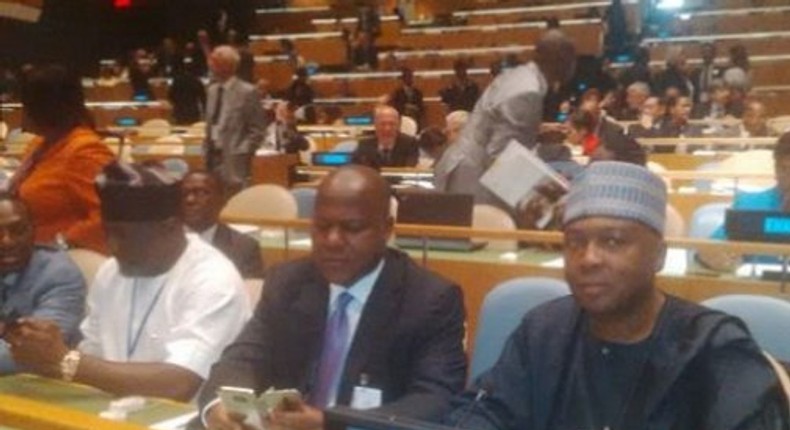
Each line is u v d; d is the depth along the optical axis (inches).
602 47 627.5
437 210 177.5
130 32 743.1
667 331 68.7
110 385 98.3
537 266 165.9
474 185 190.9
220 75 283.6
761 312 108.8
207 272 105.1
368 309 93.9
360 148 295.6
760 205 164.4
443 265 173.2
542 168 167.2
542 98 191.2
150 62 697.6
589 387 70.2
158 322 104.7
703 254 157.6
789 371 70.9
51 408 55.7
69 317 116.9
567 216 70.3
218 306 103.5
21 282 117.1
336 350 94.4
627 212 67.9
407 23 753.6
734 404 65.0
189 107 534.3
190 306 103.6
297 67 629.9
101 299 107.9
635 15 649.0
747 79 519.5
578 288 68.9
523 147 171.0
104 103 633.6
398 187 229.0
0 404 56.0
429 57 673.0
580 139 310.3
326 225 93.0
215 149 283.6
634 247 68.0
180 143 368.2
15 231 115.4
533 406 73.3
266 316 97.4
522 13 716.7
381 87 649.0
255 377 95.3
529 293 116.9
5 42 654.5
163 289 105.5
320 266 94.2
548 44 189.9
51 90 146.3
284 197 204.5
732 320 69.1
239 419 80.0
